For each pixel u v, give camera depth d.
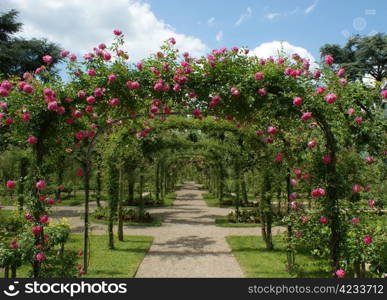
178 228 10.52
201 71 4.18
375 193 3.89
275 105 3.88
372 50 14.08
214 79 4.18
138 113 4.88
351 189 3.79
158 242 8.32
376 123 3.75
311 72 3.88
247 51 4.17
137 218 11.95
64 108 4.07
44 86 4.00
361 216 3.79
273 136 4.81
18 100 3.85
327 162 3.79
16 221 4.28
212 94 4.16
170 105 4.52
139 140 9.69
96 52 4.22
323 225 3.81
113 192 7.54
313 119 3.96
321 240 3.85
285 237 4.40
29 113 3.83
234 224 10.89
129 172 10.91
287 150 4.69
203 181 35.38
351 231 3.72
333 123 3.86
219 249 7.53
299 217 4.04
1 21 14.51
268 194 6.35
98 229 9.98
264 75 3.88
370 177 3.91
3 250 3.80
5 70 13.62
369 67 14.39
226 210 15.55
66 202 17.27
